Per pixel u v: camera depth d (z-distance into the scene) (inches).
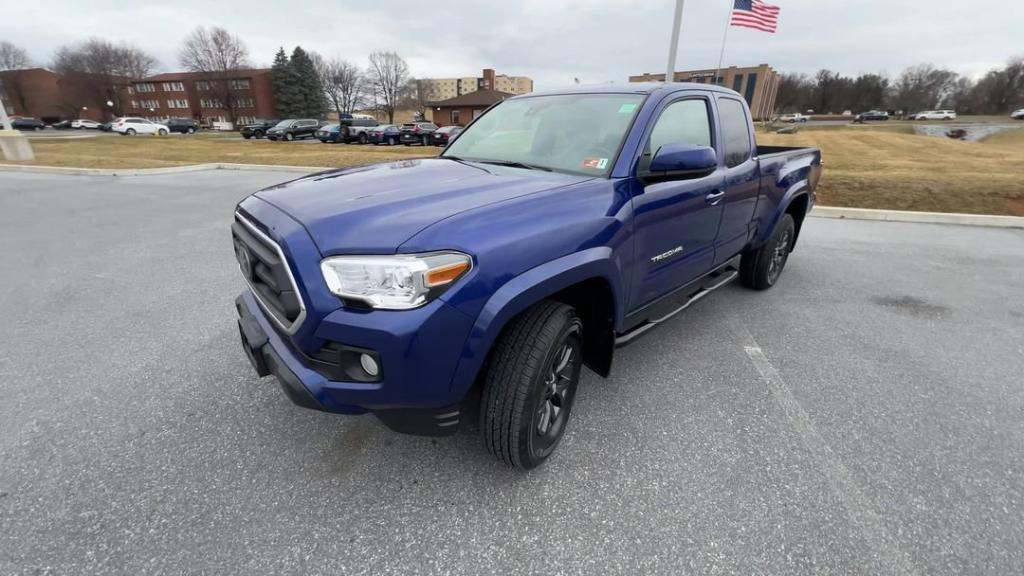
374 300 68.9
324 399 74.6
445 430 79.4
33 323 154.4
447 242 71.4
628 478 92.4
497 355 82.4
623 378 127.1
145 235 261.4
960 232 295.6
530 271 77.6
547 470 94.3
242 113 3068.4
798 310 173.2
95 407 111.3
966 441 103.7
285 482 90.2
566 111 121.0
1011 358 139.9
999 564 75.1
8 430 102.9
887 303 180.7
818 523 82.4
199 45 2955.2
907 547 77.9
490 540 79.0
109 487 88.3
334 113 3528.5
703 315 167.8
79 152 816.9
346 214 76.8
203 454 97.0
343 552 76.5
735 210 142.0
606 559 75.7
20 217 304.0
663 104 113.7
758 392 121.4
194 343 141.9
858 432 106.3
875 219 333.1
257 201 92.1
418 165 115.1
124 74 3385.8
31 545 76.4
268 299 84.6
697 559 75.7
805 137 1348.4
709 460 97.3
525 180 96.2
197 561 74.6
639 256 102.9
